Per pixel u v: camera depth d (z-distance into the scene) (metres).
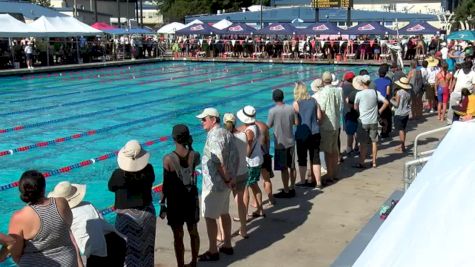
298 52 37.44
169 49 42.78
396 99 10.83
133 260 5.01
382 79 11.91
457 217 2.02
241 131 6.86
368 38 37.28
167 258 6.05
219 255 6.07
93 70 31.67
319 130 8.49
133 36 45.47
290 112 7.88
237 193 6.44
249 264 5.88
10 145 13.33
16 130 15.05
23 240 3.95
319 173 8.52
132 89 23.75
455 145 3.10
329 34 36.56
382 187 8.60
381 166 9.94
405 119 10.86
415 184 2.59
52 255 4.00
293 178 8.13
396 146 11.61
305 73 30.14
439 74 14.49
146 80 27.19
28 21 39.91
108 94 22.12
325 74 8.61
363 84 9.71
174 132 5.43
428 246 1.92
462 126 3.46
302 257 6.05
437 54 21.53
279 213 7.45
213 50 39.00
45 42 33.09
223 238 6.14
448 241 1.90
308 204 7.81
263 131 7.35
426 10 65.31
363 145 9.74
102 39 38.12
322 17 49.25
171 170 5.41
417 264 1.86
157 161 12.09
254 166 6.98
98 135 14.58
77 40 32.88
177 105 19.48
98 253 4.57
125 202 5.02
